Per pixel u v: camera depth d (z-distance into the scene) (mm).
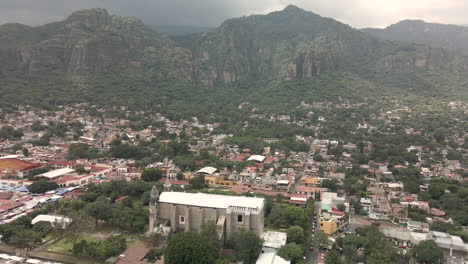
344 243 155375
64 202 195000
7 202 195750
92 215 175125
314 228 183625
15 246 152750
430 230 181875
